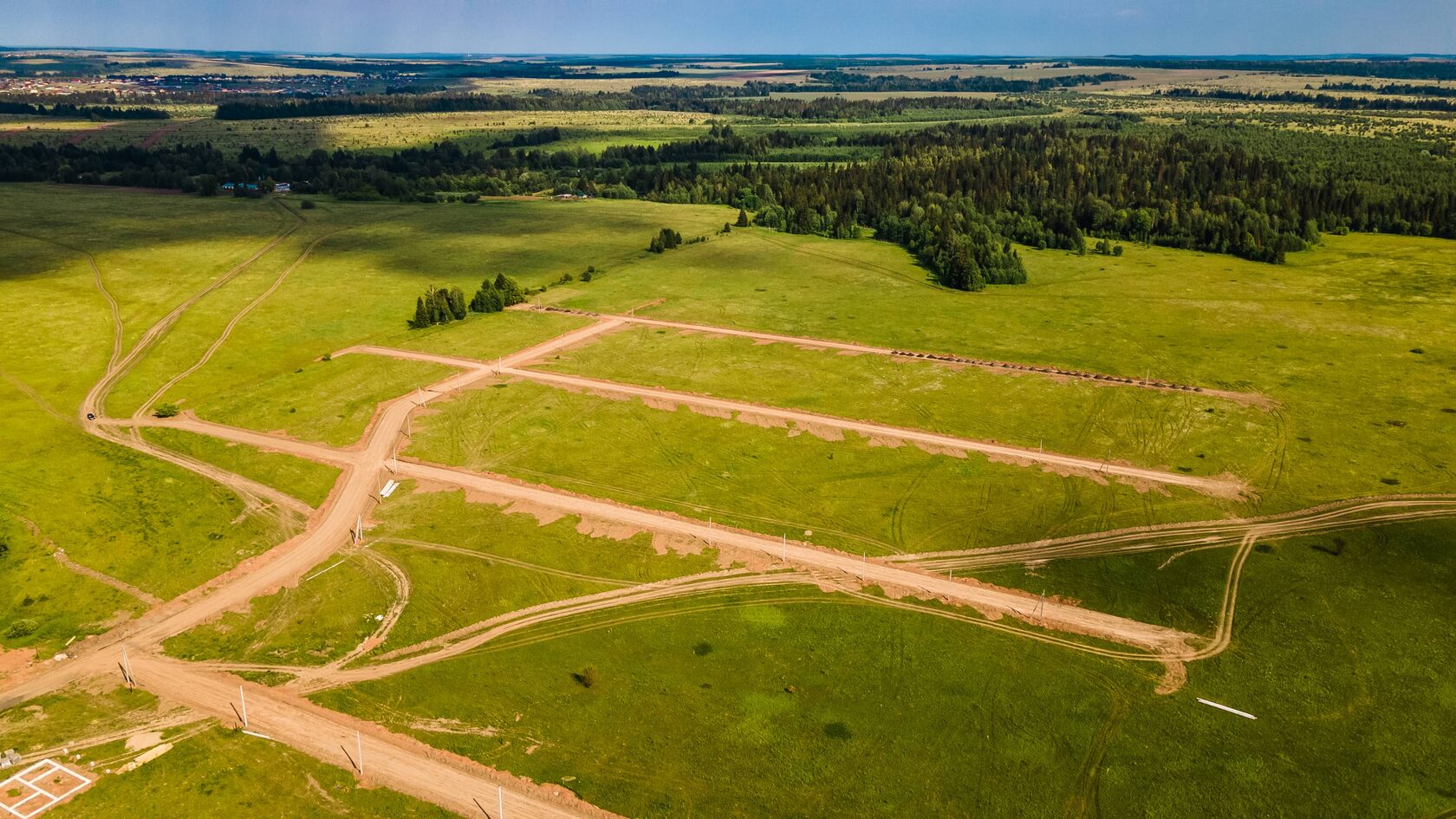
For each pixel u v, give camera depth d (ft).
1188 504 331.57
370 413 416.87
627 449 381.19
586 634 265.34
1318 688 237.86
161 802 204.23
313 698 240.32
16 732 225.35
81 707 235.40
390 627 270.67
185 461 371.56
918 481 352.08
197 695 241.14
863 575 292.81
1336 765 213.05
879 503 337.31
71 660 255.70
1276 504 329.52
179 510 333.01
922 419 407.03
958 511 330.34
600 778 212.43
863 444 382.83
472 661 254.47
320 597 284.41
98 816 200.03
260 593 287.07
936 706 234.79
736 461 370.53
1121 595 279.90
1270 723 226.58
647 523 323.16
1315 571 287.89
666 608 277.23
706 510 333.01
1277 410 410.72
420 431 397.19
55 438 389.60
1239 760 215.10
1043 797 206.39
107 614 276.82
